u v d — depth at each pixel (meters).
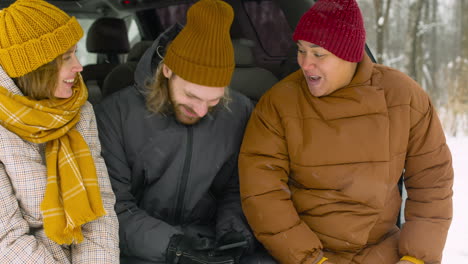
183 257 1.57
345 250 1.70
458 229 3.46
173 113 1.71
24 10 1.29
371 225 1.68
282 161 1.71
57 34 1.31
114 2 2.92
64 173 1.39
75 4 2.88
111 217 1.52
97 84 2.66
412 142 1.77
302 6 2.36
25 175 1.33
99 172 1.53
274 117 1.71
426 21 16.92
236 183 1.90
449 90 10.31
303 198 1.71
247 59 2.18
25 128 1.33
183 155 1.73
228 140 1.80
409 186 1.85
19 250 1.29
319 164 1.66
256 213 1.67
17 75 1.31
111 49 2.85
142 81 1.71
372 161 1.65
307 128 1.67
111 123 1.72
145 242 1.62
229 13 1.50
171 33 1.72
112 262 1.45
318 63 1.61
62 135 1.42
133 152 1.73
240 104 1.88
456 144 7.31
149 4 2.95
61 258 1.40
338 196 1.67
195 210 1.84
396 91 1.72
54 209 1.33
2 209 1.29
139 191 1.83
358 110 1.65
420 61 15.08
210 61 1.49
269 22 2.64
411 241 1.71
